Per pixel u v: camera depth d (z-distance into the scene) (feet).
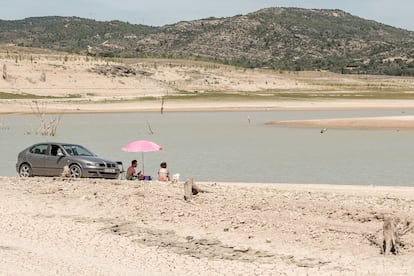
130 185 97.25
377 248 61.00
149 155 170.50
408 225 66.49
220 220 73.31
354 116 355.15
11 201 88.43
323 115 371.97
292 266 56.34
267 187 102.99
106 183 99.81
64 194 91.40
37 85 632.79
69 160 111.14
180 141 214.28
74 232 70.85
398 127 263.49
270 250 61.98
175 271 55.26
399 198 86.33
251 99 556.10
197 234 68.90
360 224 69.92
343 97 598.75
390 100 554.87
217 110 439.63
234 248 63.05
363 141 212.43
